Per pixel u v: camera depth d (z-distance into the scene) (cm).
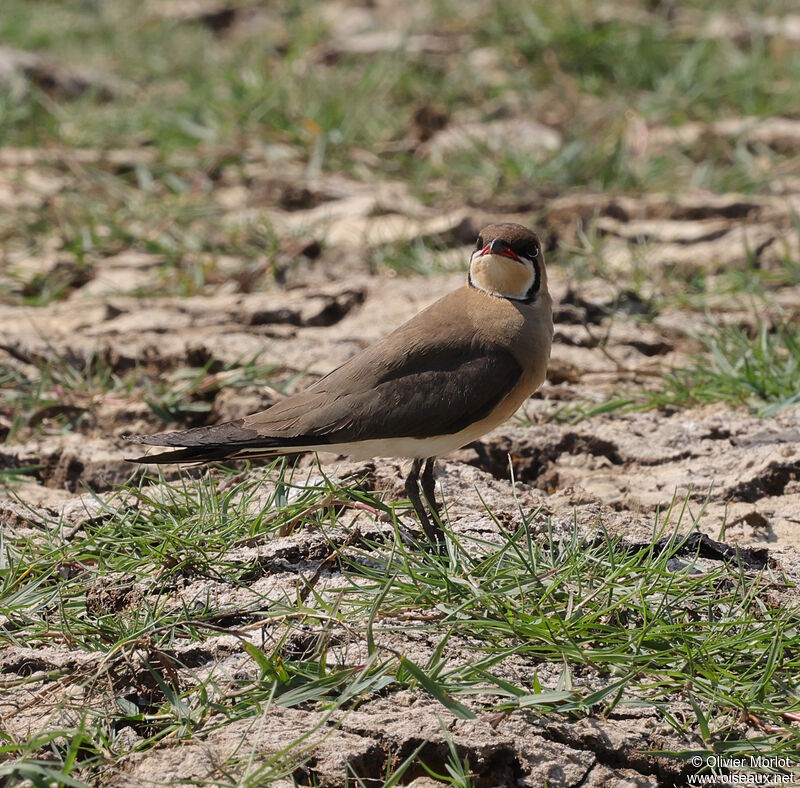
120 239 1747
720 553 946
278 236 1733
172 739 732
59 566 928
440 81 2330
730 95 2203
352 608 838
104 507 977
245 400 1259
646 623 805
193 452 884
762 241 1655
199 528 930
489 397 937
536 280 978
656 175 1920
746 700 769
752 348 1309
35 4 2886
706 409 1231
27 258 1686
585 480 1098
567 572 851
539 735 745
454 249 1706
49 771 669
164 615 848
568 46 2397
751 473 1072
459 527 959
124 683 793
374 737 734
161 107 2208
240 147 2075
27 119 2175
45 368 1315
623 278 1576
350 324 1465
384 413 918
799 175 1914
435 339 941
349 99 2184
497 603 813
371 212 1823
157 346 1388
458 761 698
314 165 1973
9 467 1146
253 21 2872
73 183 1952
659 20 2519
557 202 1817
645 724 759
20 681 784
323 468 1078
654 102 2184
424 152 2069
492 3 2614
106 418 1254
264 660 763
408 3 2789
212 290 1605
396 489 1038
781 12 2541
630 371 1320
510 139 2091
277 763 707
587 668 799
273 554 908
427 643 805
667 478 1084
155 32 2720
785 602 877
